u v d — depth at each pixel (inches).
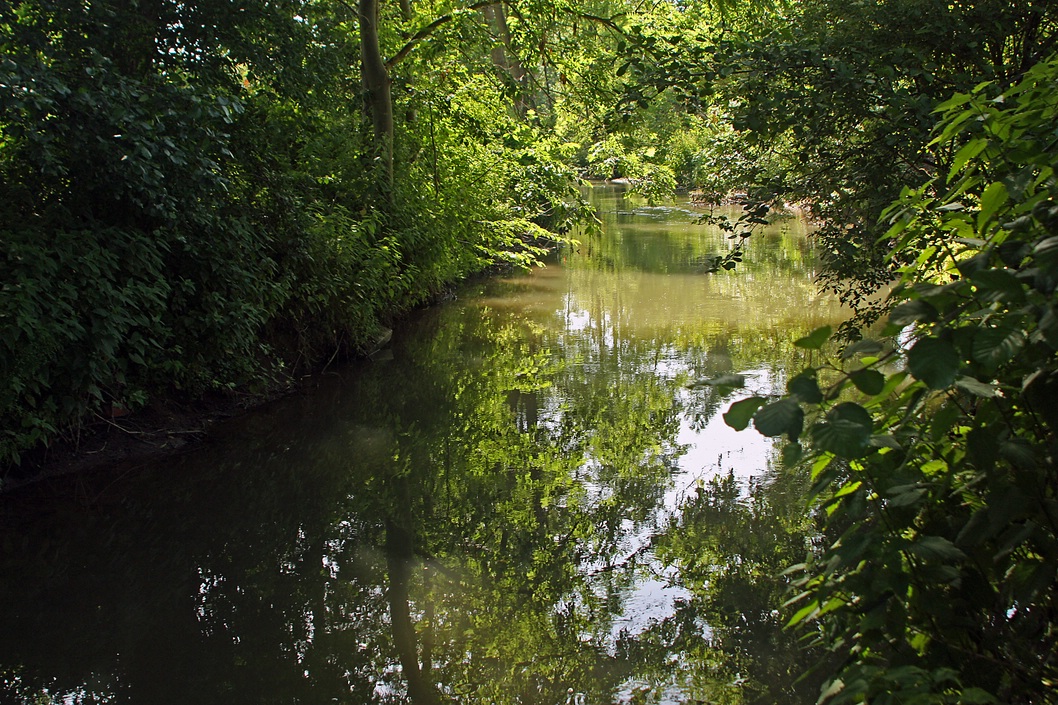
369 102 449.4
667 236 940.0
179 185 259.8
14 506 227.5
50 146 231.5
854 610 84.0
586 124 520.4
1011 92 90.5
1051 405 67.4
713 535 217.9
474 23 475.2
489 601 191.5
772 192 249.8
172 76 277.0
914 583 78.5
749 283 624.4
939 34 215.0
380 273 414.0
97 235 243.6
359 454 288.2
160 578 199.8
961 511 84.3
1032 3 213.6
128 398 266.8
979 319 68.7
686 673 157.2
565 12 474.3
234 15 305.4
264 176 329.1
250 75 338.0
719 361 402.6
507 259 660.7
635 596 189.6
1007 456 68.9
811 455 82.0
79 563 203.9
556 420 327.9
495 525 233.9
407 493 256.8
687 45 269.6
